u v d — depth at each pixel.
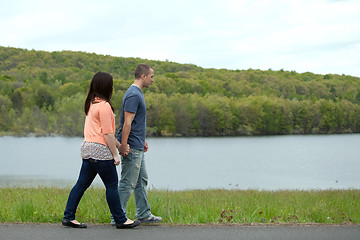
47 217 6.82
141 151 6.73
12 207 7.62
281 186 35.94
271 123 160.25
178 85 184.50
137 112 6.66
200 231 5.98
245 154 77.12
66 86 152.75
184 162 60.56
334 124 173.00
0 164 53.69
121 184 6.70
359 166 56.47
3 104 128.12
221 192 20.84
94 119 6.21
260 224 6.43
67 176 40.94
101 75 6.30
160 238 5.57
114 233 5.86
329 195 16.64
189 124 142.88
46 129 121.88
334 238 5.59
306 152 83.50
